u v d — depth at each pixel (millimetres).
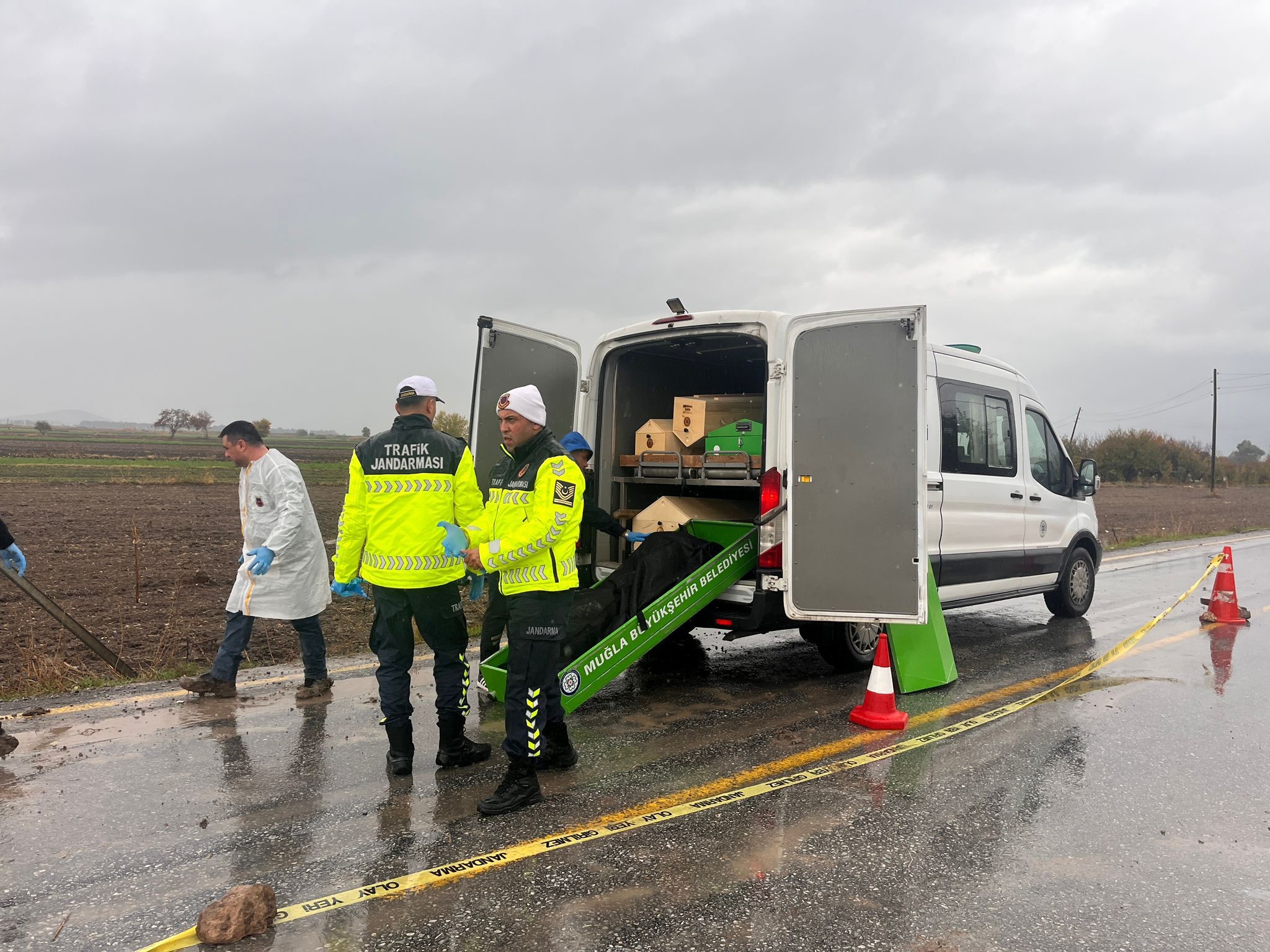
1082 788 4168
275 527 5180
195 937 2760
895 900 3061
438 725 4656
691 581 5281
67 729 4816
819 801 3969
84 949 2691
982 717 5332
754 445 5816
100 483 29625
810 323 5203
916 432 4941
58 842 3436
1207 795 4086
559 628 3953
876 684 5148
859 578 5094
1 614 8180
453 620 4211
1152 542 17812
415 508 4051
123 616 8109
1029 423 7945
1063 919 2949
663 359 6969
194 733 4789
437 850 3412
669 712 5418
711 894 3086
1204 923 2932
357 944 2738
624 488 6633
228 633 5469
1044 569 8086
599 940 2773
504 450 4188
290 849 3400
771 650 7301
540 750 3982
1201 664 6781
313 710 5242
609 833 3592
